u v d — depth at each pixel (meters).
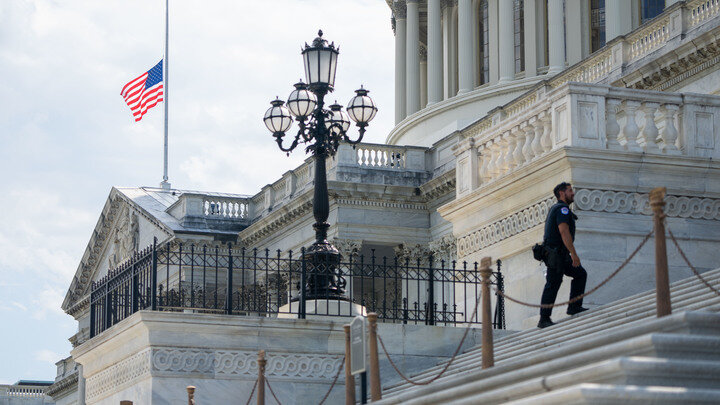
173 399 42.44
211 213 124.75
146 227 131.25
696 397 23.33
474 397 28.41
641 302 38.25
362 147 106.94
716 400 23.41
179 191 138.50
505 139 49.47
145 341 42.91
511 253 47.41
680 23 79.38
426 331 45.12
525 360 31.22
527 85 125.88
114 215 140.50
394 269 47.25
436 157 107.31
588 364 27.42
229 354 43.31
